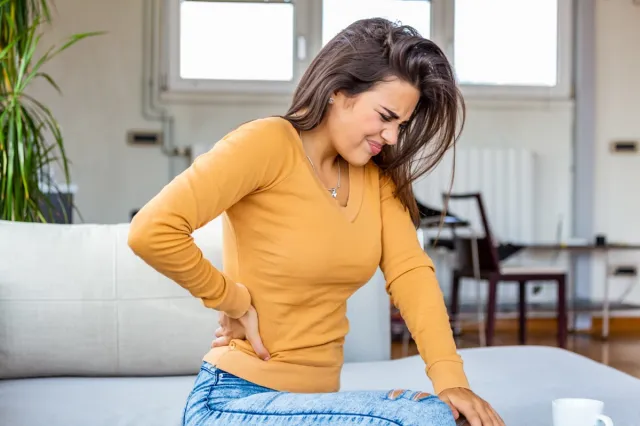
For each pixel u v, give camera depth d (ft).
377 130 4.36
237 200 4.25
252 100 19.21
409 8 19.66
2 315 6.66
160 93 18.97
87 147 18.72
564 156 20.16
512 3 20.06
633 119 20.26
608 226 20.27
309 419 3.92
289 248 4.34
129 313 6.82
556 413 4.44
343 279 4.51
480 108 19.95
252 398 4.21
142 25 18.85
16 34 9.47
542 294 20.16
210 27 19.13
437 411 3.78
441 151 4.77
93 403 5.92
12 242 6.81
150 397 6.12
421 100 4.65
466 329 19.74
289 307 4.45
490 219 19.63
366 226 4.61
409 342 17.69
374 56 4.32
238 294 4.33
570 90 20.13
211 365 4.50
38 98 18.49
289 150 4.37
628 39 20.21
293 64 19.33
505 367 7.05
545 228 20.20
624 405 5.87
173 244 4.00
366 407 3.86
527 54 20.13
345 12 19.43
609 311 19.35
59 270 6.77
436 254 19.61
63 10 18.52
